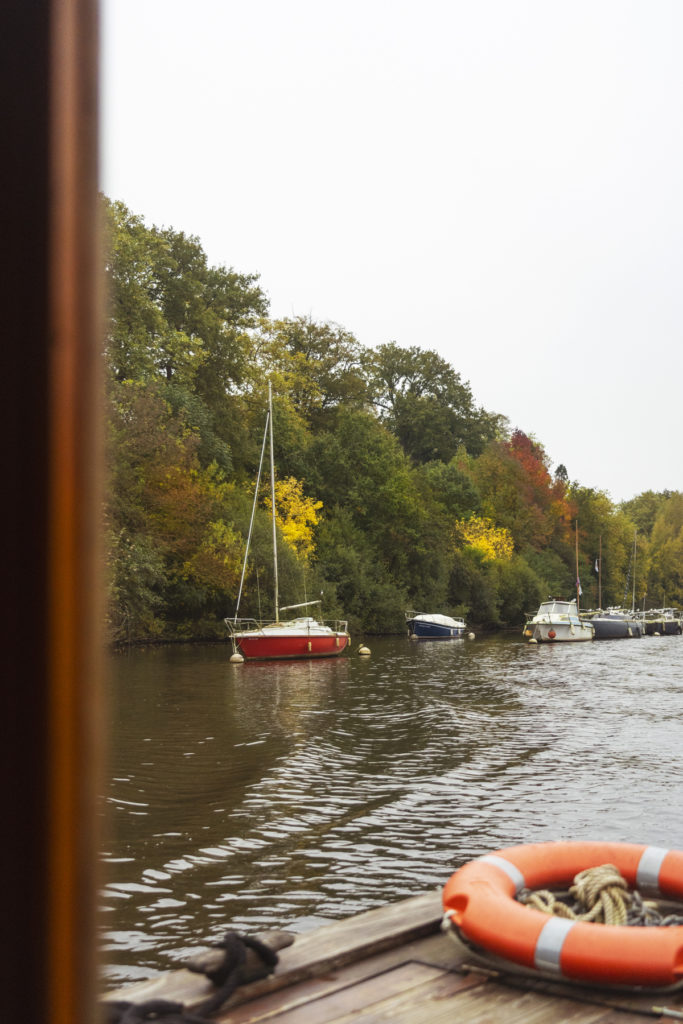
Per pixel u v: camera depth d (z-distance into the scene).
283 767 13.36
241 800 11.30
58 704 0.45
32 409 0.46
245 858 8.98
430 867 8.82
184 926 7.30
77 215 0.48
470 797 11.65
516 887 4.16
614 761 14.16
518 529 76.62
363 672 29.72
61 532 0.46
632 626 64.19
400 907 4.17
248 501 42.12
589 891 4.16
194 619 39.44
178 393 39.53
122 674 27.28
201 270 49.59
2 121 0.47
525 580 69.12
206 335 44.44
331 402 63.53
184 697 21.81
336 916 7.57
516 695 23.42
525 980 3.55
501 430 92.25
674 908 4.30
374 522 54.22
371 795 11.71
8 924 0.45
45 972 0.45
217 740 15.66
